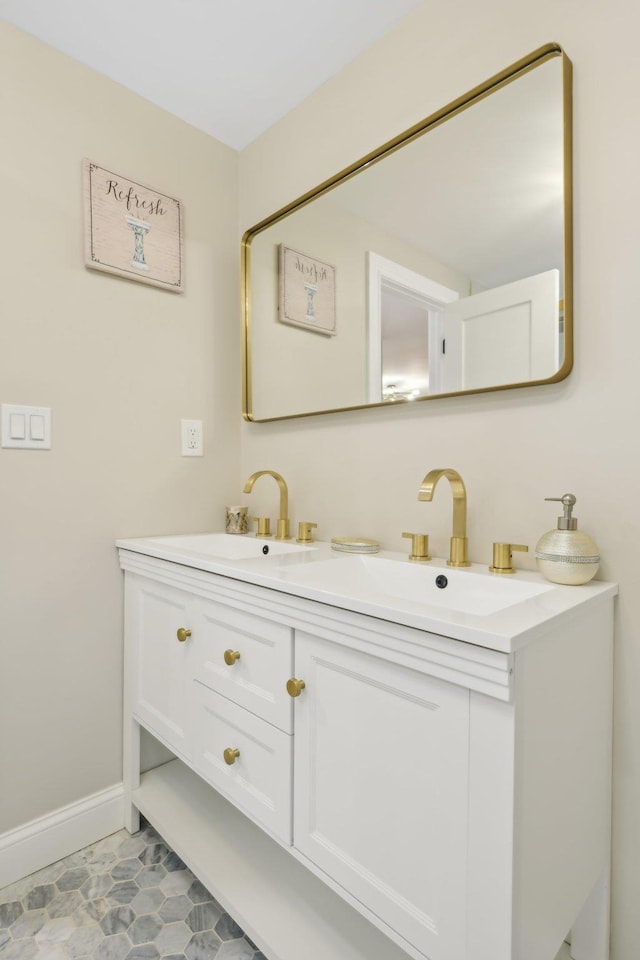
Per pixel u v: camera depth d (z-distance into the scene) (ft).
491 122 3.53
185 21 4.08
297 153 5.03
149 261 4.89
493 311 3.52
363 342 4.37
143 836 4.51
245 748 3.25
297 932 3.13
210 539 5.13
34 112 4.20
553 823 2.32
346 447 4.64
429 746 2.22
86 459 4.51
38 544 4.23
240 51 4.39
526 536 3.43
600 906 2.96
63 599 4.37
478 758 2.04
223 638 3.45
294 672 2.89
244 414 5.57
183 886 3.90
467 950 2.08
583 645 2.60
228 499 5.62
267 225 5.32
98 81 4.59
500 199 3.48
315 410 4.81
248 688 3.22
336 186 4.61
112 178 4.65
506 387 3.44
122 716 4.71
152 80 4.70
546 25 3.29
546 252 3.26
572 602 2.48
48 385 4.28
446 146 3.79
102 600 4.61
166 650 4.10
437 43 3.88
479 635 1.97
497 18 3.53
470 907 2.07
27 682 4.16
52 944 3.38
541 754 2.19
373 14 4.05
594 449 3.12
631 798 2.95
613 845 3.02
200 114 5.15
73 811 4.33
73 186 4.43
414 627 2.21
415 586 3.59
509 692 1.91
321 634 2.67
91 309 4.54
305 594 2.71
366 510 4.46
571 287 3.15
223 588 3.40
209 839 3.96
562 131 3.17
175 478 5.15
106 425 4.65
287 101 5.00
